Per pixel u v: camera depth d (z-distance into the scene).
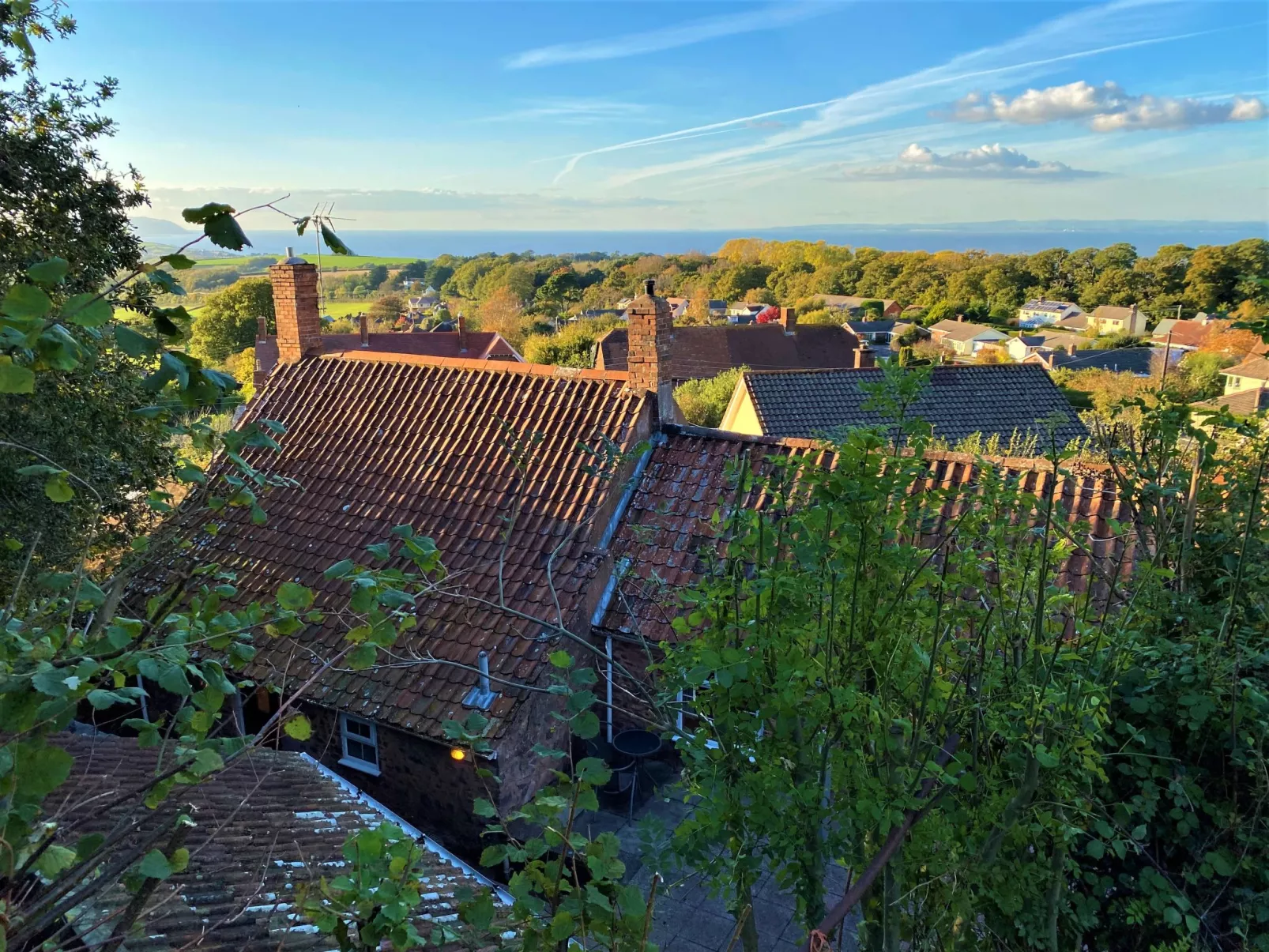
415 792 9.97
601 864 2.81
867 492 3.48
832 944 4.50
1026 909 3.87
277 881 5.44
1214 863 3.84
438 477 12.58
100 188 12.55
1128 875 4.13
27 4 3.51
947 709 3.65
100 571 6.79
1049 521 3.89
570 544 10.99
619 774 10.20
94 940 3.65
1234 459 4.95
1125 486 4.89
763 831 3.63
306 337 15.63
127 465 12.12
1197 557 4.84
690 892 8.90
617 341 55.72
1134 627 4.35
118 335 2.18
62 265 2.00
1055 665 3.89
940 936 3.91
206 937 4.34
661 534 11.24
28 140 11.60
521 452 5.47
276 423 3.01
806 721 3.90
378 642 3.00
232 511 12.65
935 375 25.72
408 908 2.70
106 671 2.61
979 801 3.84
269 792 7.50
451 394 13.91
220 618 2.77
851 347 53.28
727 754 3.81
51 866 2.37
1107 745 4.36
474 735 3.16
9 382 1.95
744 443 12.12
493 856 3.02
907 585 3.64
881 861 3.27
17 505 10.12
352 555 11.79
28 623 2.62
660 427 12.68
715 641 3.90
